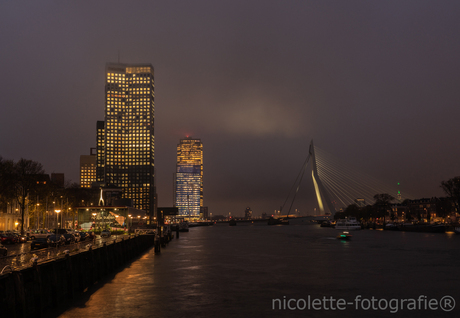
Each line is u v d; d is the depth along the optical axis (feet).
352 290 121.80
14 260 78.43
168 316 90.99
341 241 369.30
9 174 298.97
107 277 139.03
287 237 464.65
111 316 89.40
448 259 205.46
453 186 515.50
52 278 87.45
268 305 102.58
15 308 65.57
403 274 152.97
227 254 231.91
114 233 401.29
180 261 193.57
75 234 246.47
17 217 441.27
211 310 96.68
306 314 95.30
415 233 537.24
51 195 413.18
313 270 162.50
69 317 86.33
